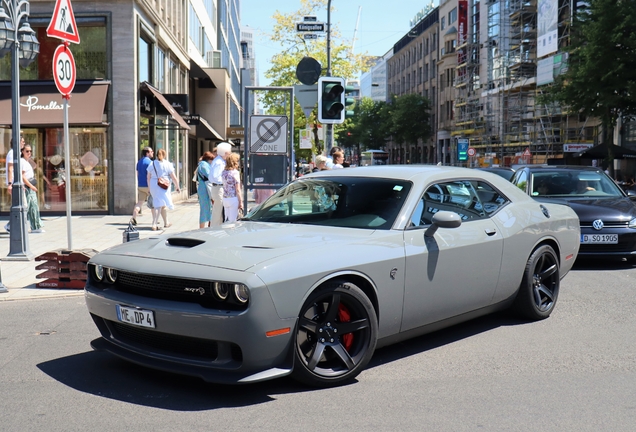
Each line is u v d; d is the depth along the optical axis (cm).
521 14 4912
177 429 372
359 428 376
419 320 509
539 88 4544
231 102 5859
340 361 454
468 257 541
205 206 1423
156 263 434
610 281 873
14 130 1049
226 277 402
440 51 7662
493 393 438
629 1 2594
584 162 4138
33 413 398
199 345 423
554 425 383
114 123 1947
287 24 3769
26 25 1088
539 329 616
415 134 7738
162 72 2539
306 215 539
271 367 419
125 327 462
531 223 626
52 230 1516
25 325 636
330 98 1274
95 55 1950
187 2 3247
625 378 472
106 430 371
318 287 433
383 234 489
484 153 5612
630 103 2702
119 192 1955
